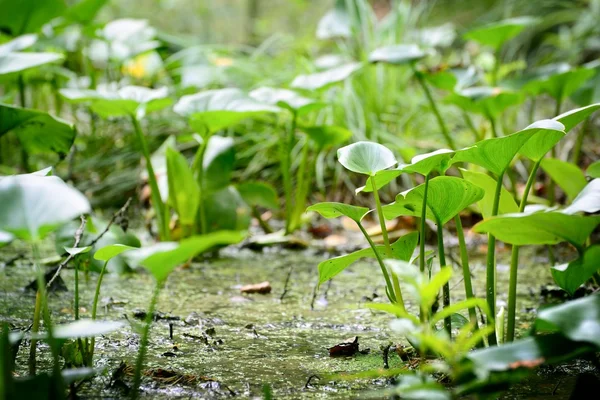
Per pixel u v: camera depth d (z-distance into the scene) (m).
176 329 2.18
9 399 1.84
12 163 3.65
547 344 1.88
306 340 2.14
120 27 3.33
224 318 2.23
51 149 2.41
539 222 1.92
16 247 2.68
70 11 3.31
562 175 2.36
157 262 1.83
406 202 2.03
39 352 2.07
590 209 1.92
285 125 3.48
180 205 2.56
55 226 1.82
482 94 2.59
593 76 2.77
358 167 2.02
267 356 2.09
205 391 1.99
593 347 1.86
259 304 2.30
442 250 2.04
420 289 1.84
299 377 2.02
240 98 2.43
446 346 1.84
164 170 2.83
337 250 2.75
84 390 1.98
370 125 3.47
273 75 3.88
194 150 3.62
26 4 2.91
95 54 3.80
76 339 2.02
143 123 3.72
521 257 2.63
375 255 2.04
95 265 2.29
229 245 2.76
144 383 2.00
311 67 3.80
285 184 2.82
